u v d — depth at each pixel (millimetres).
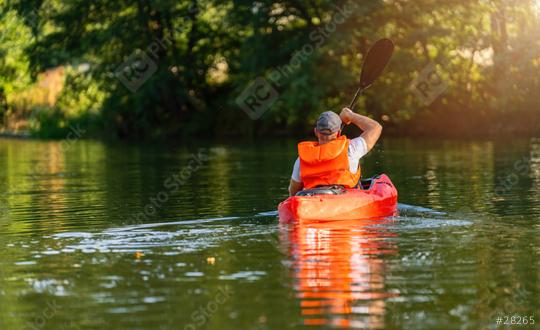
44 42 62969
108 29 62719
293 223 15086
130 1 63656
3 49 62875
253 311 9523
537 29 58938
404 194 20688
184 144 52469
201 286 10688
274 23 59969
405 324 9000
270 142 52969
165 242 13805
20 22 62750
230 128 66500
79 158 40312
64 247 13617
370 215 15938
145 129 66375
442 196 20141
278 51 59719
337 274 11172
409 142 49000
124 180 27188
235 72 65938
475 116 60531
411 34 58500
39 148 50938
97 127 66562
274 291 10367
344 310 9516
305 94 57719
